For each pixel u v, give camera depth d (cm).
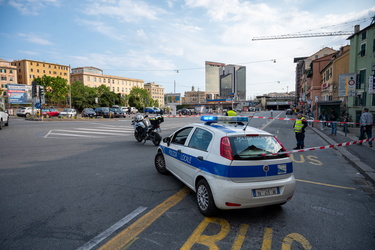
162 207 406
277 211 403
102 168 641
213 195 353
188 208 405
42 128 1652
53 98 7588
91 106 6612
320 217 385
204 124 461
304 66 6100
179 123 2347
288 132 1764
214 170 359
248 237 320
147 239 309
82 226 338
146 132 1015
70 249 284
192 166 420
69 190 475
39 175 570
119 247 290
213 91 18100
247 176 346
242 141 371
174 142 528
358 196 484
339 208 421
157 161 602
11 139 1130
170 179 554
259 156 359
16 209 387
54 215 369
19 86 4200
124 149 921
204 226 346
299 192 500
